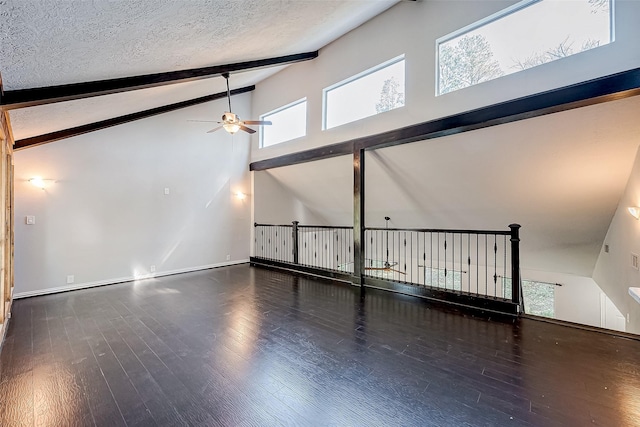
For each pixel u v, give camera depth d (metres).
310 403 1.95
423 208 5.38
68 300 4.18
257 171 6.94
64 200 4.64
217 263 6.48
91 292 4.58
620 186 3.49
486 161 3.90
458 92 3.60
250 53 3.86
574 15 2.91
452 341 2.85
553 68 2.96
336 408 1.90
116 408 1.90
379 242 7.36
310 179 6.34
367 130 4.59
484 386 2.12
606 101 2.78
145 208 5.47
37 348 2.73
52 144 4.51
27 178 4.32
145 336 2.99
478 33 3.50
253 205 6.92
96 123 4.80
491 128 3.52
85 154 4.82
